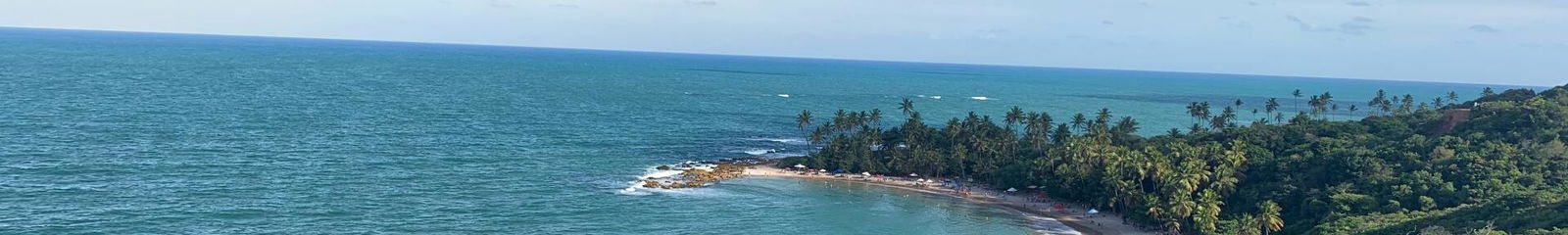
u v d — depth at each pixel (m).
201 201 146.38
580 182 177.75
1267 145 183.25
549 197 162.88
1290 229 139.50
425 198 157.50
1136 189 155.38
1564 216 112.69
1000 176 185.88
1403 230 121.44
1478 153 151.88
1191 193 147.62
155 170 167.88
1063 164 170.88
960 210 164.12
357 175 174.00
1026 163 183.25
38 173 160.12
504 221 143.88
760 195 171.88
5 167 163.12
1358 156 156.12
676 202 162.88
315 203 149.62
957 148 196.62
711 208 159.25
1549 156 148.50
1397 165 152.50
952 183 189.25
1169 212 140.62
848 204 166.75
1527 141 156.88
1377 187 145.25
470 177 177.88
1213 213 137.75
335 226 135.75
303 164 183.50
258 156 189.62
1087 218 156.88
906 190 181.50
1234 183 156.88
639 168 197.50
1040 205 168.50
